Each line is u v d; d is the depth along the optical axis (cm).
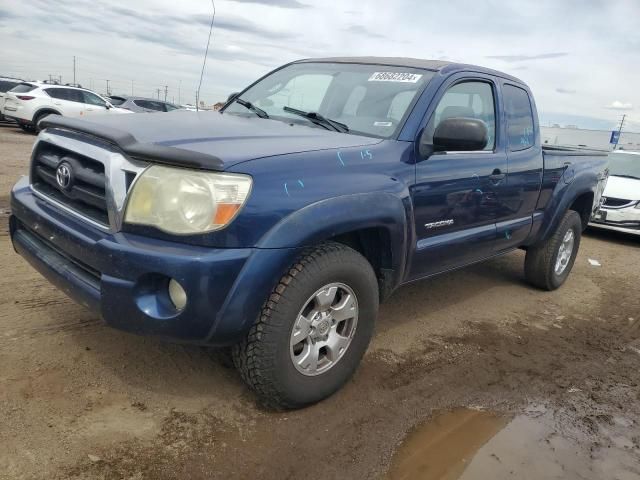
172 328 236
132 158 244
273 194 244
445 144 320
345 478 239
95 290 247
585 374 370
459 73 374
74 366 299
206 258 228
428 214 336
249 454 247
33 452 230
